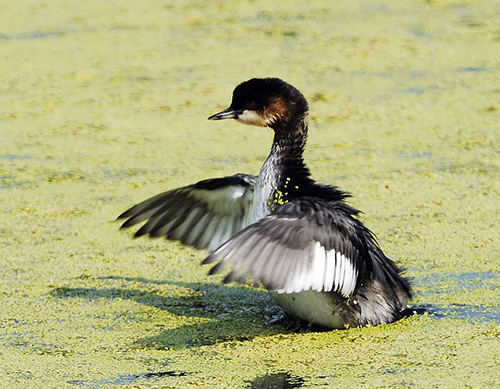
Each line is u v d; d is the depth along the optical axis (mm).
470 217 11766
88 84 18438
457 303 9227
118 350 8312
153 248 11242
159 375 7699
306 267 7508
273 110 9266
